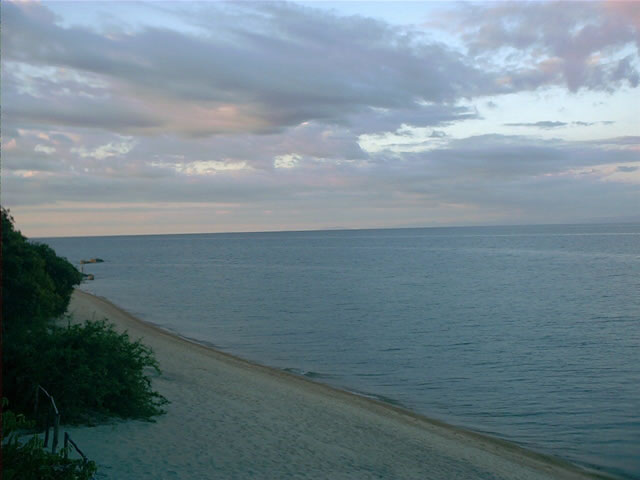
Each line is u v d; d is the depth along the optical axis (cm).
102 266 11719
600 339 3422
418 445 1491
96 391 1237
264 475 1079
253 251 18925
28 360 1188
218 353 2888
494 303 5253
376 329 3866
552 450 1644
